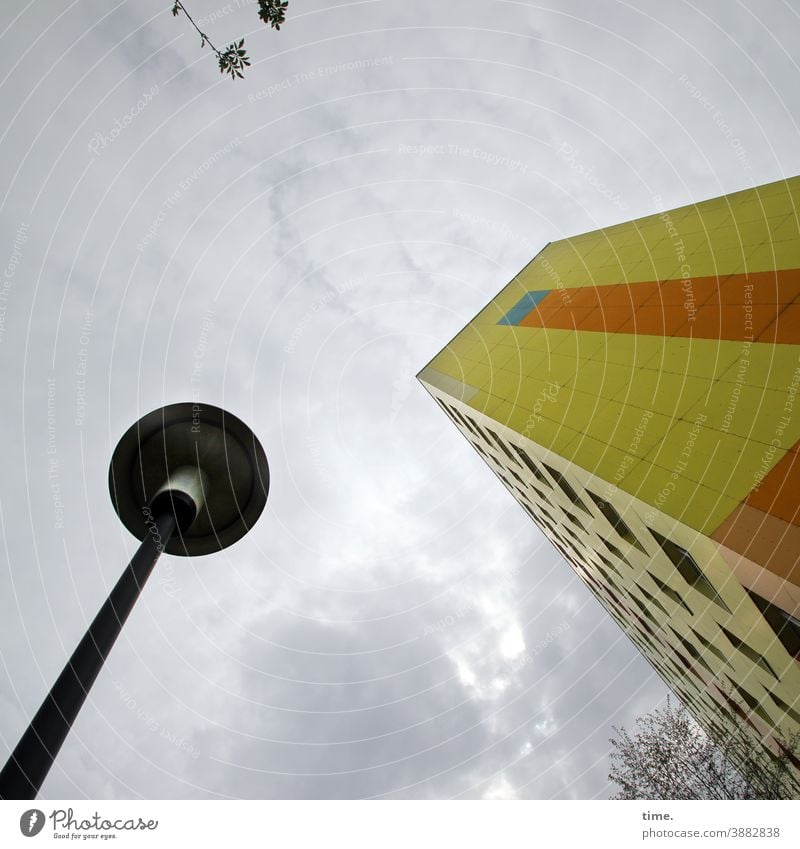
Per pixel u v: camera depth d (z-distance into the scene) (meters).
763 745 15.34
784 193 12.79
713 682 17.08
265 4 7.05
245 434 9.91
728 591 9.88
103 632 5.48
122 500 9.18
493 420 17.36
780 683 11.62
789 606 8.42
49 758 4.45
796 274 10.65
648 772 15.91
